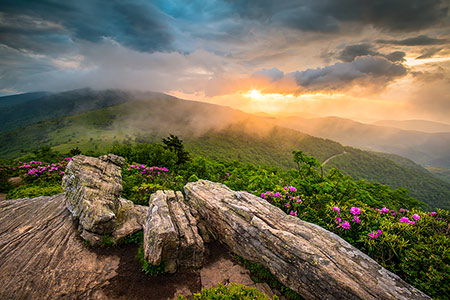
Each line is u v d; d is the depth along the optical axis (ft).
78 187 29.32
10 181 50.49
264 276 22.58
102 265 22.52
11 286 18.44
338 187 34.78
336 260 19.35
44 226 26.43
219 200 30.09
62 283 19.57
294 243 20.98
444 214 23.25
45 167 52.26
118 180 34.42
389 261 20.62
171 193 33.83
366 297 16.60
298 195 32.86
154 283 21.17
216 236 28.76
